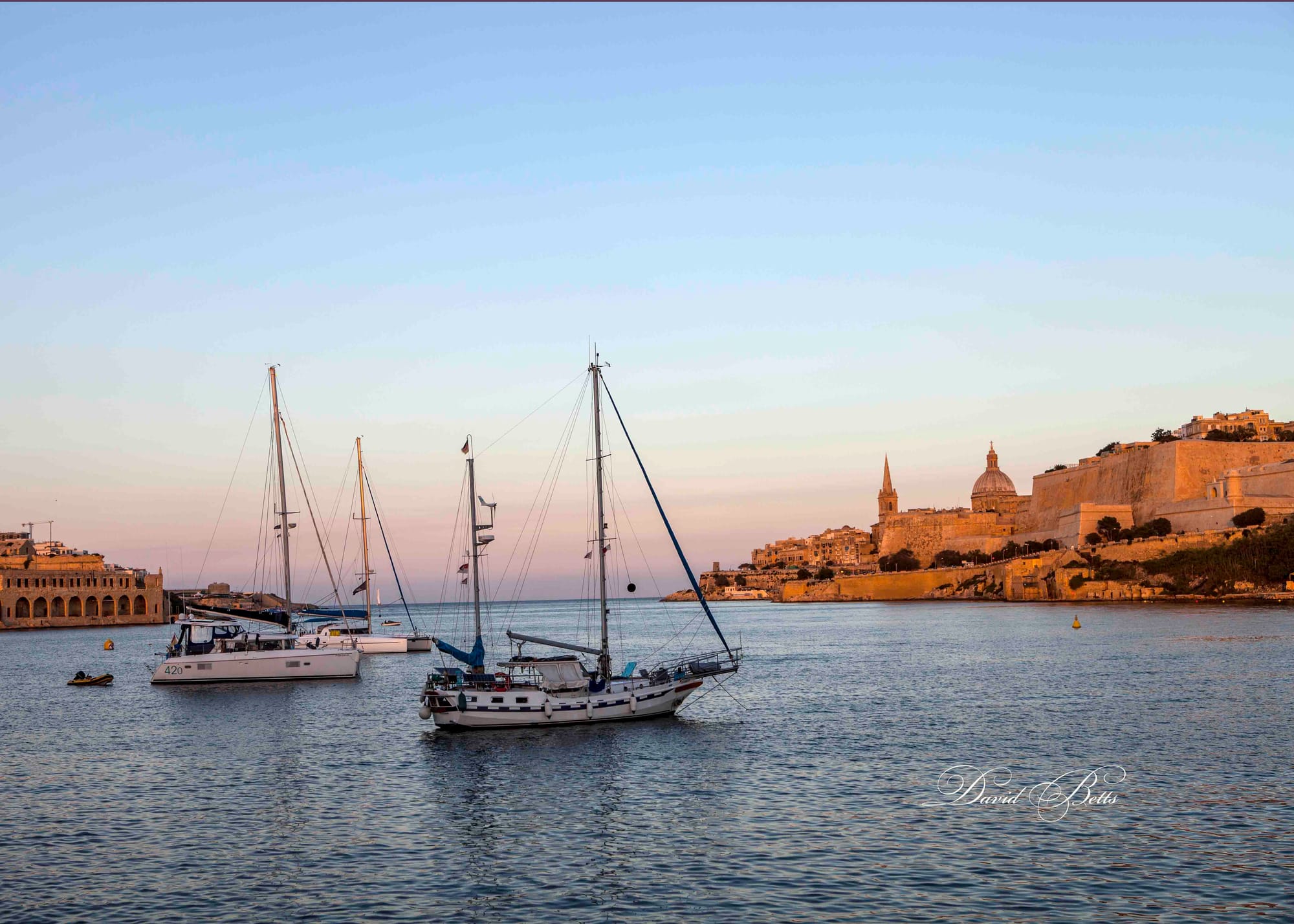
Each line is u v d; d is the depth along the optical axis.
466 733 52.69
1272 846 30.41
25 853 31.97
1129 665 82.19
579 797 38.56
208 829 34.66
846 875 28.80
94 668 106.69
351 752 48.34
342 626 119.69
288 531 79.06
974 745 47.34
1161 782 38.62
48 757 48.72
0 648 154.25
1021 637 122.69
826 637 141.00
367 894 28.00
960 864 29.55
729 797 38.25
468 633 170.62
